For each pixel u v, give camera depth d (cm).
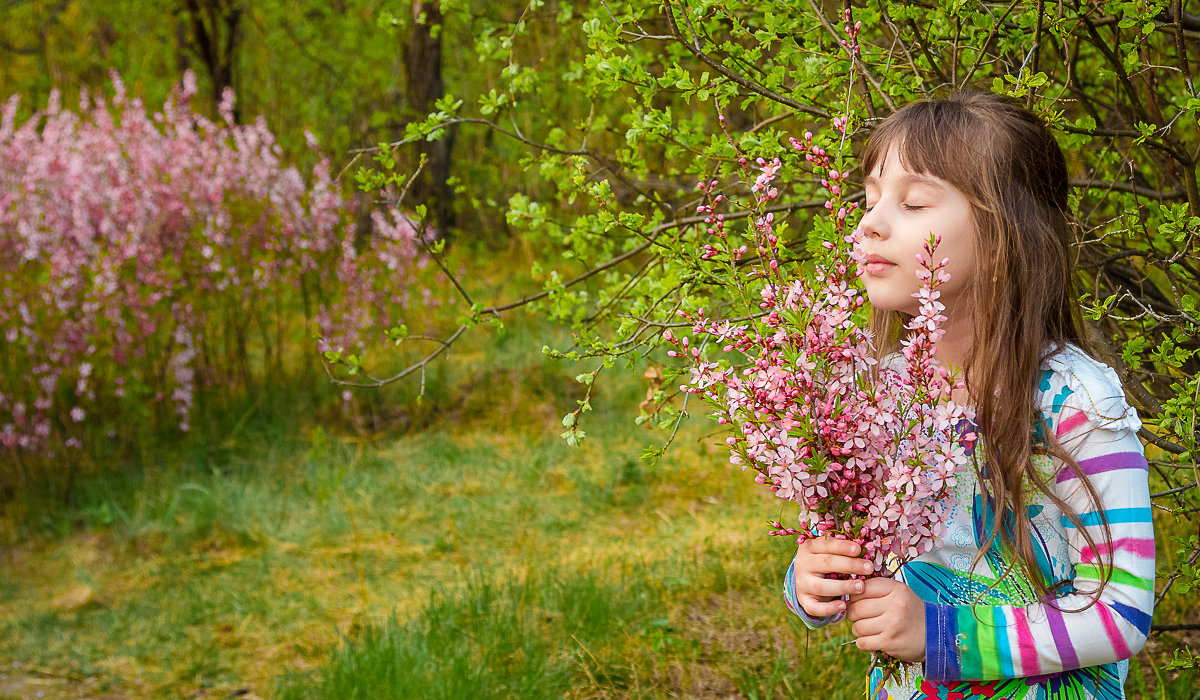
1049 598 115
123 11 1052
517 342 704
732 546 410
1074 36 213
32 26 1041
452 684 301
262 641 385
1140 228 217
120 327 566
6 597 437
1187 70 198
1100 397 112
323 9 1051
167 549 475
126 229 575
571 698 303
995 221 117
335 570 445
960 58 234
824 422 112
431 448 575
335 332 643
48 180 565
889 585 116
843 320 114
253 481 539
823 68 204
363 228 809
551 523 479
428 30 885
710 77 242
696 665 311
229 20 979
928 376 112
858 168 215
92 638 395
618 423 599
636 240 275
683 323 219
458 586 412
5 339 559
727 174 226
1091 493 111
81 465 553
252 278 625
